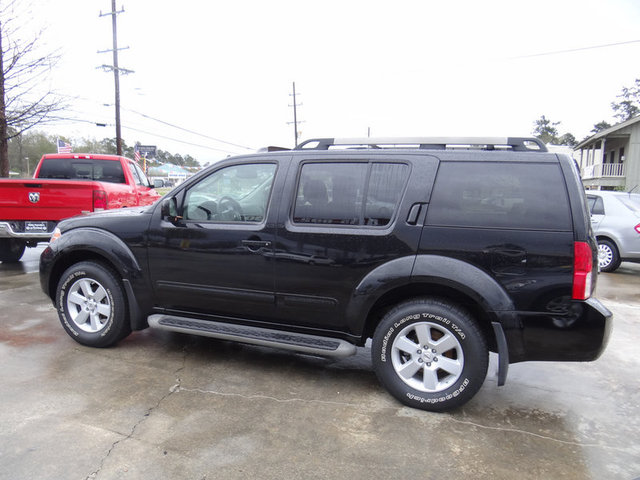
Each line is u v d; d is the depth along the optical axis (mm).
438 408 3174
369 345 4633
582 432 3012
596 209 9156
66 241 4152
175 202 3852
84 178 8828
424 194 3186
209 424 2949
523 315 2959
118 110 22594
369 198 3336
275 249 3504
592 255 2934
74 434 2773
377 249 3244
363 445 2775
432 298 3219
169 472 2447
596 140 28844
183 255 3785
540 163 3021
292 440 2799
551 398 3512
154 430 2854
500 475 2521
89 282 4137
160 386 3477
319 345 3428
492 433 2963
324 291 3406
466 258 3055
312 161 3512
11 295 6031
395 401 3369
